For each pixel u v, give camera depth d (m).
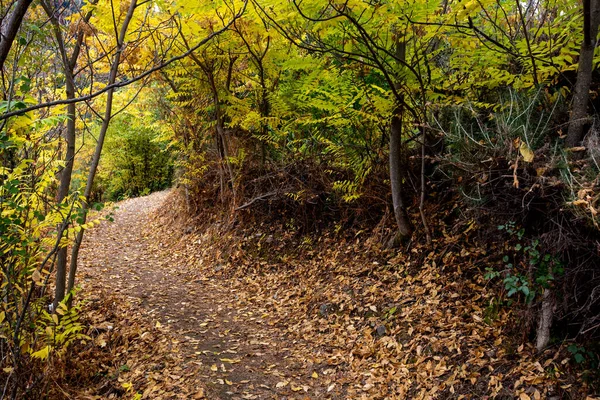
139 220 14.56
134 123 12.05
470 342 4.50
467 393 3.97
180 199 12.62
